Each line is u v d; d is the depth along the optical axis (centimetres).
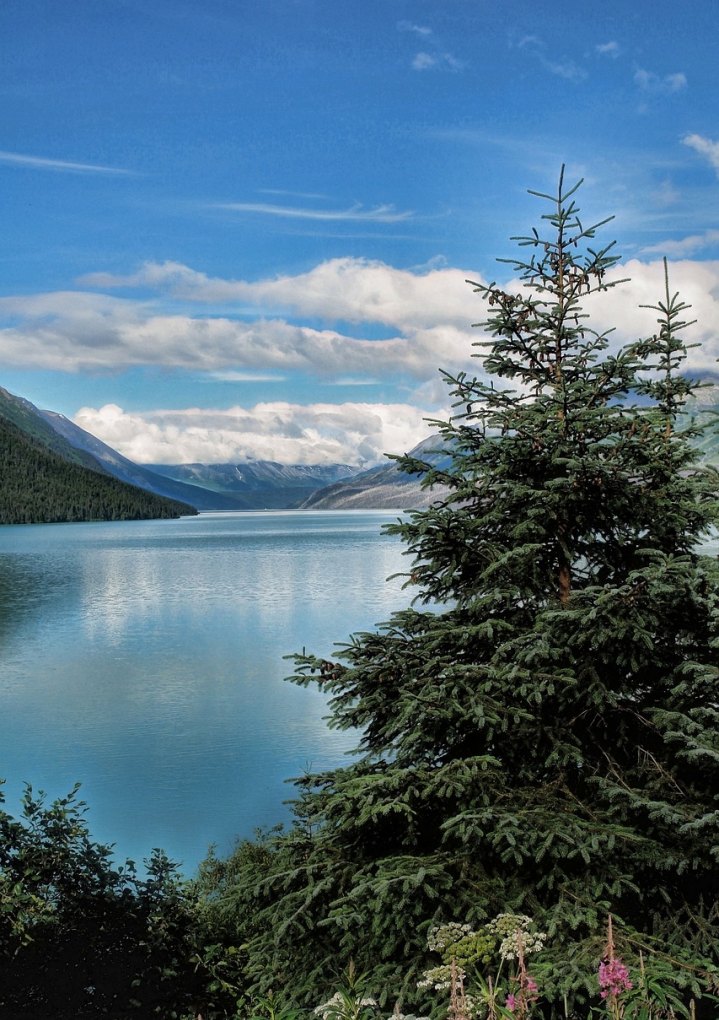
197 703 4116
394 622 816
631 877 639
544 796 689
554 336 792
